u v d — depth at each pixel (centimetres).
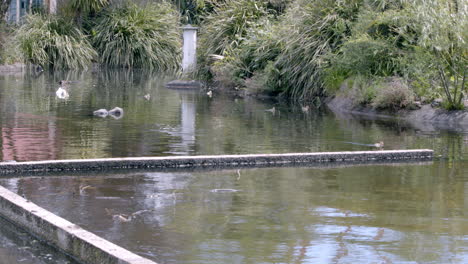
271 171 779
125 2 3105
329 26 1697
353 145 977
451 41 1266
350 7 1719
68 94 1695
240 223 553
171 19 3125
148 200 627
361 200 636
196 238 511
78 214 575
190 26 2200
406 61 1439
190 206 607
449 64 1312
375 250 487
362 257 472
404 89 1368
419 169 801
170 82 2084
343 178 741
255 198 640
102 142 955
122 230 530
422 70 1386
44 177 724
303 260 465
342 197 648
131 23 3000
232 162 811
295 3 1873
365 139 1040
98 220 557
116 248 453
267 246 495
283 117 1328
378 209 602
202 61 2167
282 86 1794
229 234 522
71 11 3041
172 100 1645
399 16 1385
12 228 552
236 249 487
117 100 1595
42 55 2741
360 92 1463
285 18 1925
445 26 1252
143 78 2381
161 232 526
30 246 505
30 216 538
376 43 1445
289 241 506
